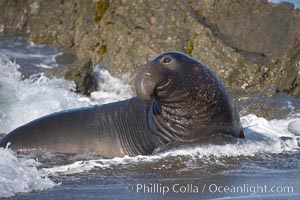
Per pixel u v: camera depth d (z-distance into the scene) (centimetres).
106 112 5012
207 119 4588
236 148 4641
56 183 3900
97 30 8294
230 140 4716
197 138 4653
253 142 4788
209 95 4547
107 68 7819
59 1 9206
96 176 4112
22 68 7775
